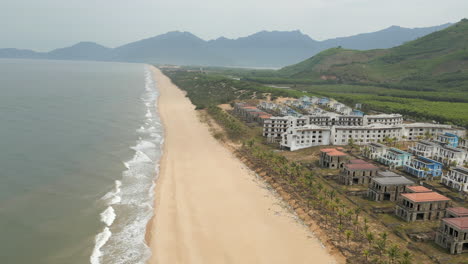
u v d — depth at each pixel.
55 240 76.81
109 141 156.25
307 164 133.88
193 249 76.19
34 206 91.12
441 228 77.62
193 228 85.19
